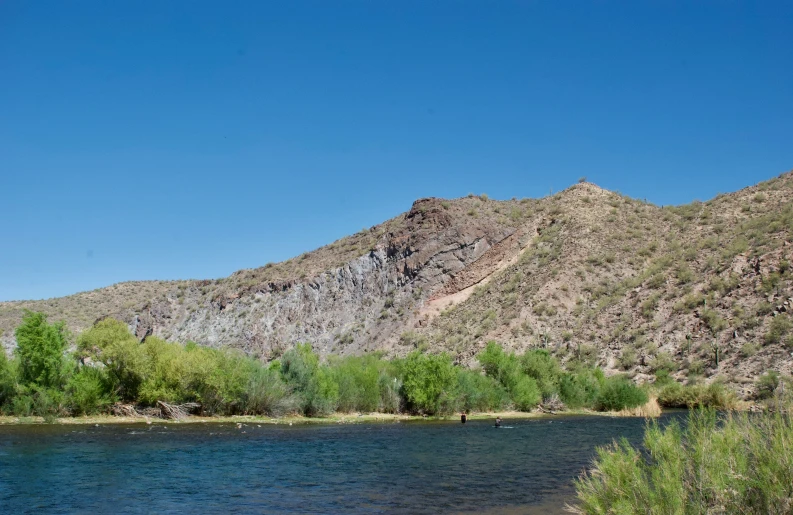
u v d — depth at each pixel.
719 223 84.38
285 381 44.62
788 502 8.62
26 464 22.95
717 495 9.02
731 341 57.97
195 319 113.50
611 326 69.75
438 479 21.34
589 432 35.78
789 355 51.94
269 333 100.50
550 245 92.94
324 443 30.38
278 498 18.28
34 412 36.03
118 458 24.67
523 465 24.22
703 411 10.39
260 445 29.28
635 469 9.91
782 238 68.19
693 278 70.81
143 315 118.75
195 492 19.00
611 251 85.88
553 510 16.73
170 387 39.62
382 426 39.38
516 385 52.34
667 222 94.38
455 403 47.69
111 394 38.00
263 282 113.25
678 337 62.41
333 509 16.91
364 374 48.41
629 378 59.97
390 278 99.06
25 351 35.72
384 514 16.36
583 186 112.06
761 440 9.37
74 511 16.48
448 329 82.38
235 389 41.03
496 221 103.56
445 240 98.25
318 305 101.88
